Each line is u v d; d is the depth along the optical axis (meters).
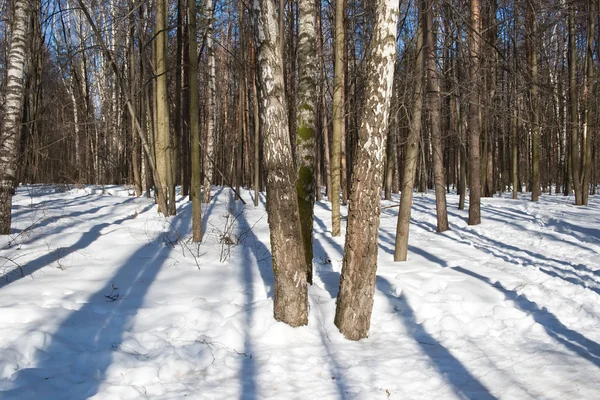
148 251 8.65
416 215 16.70
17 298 5.64
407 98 9.05
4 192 9.05
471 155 13.80
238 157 18.91
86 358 4.18
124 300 5.86
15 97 8.91
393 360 4.49
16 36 8.86
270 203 5.11
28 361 4.14
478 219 13.84
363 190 4.90
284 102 5.04
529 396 3.72
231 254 8.70
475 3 11.39
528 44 16.05
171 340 4.76
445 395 3.81
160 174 13.53
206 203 17.33
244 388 3.88
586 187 18.05
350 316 5.02
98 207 14.52
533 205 18.08
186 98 19.56
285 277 5.09
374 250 4.98
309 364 4.38
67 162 22.61
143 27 15.61
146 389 3.79
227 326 5.00
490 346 4.91
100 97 24.11
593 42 17.89
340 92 10.98
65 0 15.21
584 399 3.61
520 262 8.81
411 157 8.52
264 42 4.95
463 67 11.48
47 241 8.97
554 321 5.52
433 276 7.44
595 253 9.36
